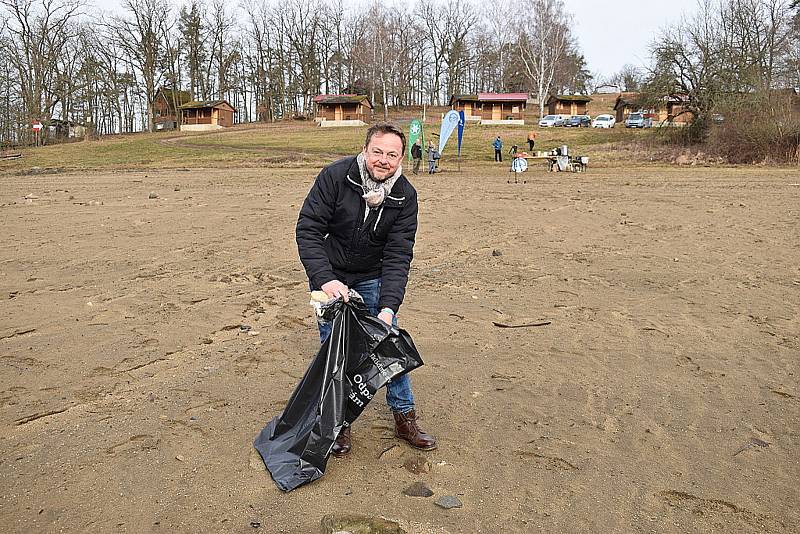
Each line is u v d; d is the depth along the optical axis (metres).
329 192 3.70
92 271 8.50
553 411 4.46
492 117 72.69
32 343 5.69
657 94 40.25
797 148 32.28
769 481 3.59
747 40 44.62
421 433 3.91
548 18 78.06
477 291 7.64
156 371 5.09
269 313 6.71
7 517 3.16
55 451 3.81
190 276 8.26
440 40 105.06
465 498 3.37
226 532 3.05
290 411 3.71
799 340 5.95
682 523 3.19
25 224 12.41
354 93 97.19
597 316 6.68
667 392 4.80
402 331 3.66
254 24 96.94
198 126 75.75
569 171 29.58
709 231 11.83
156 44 84.00
